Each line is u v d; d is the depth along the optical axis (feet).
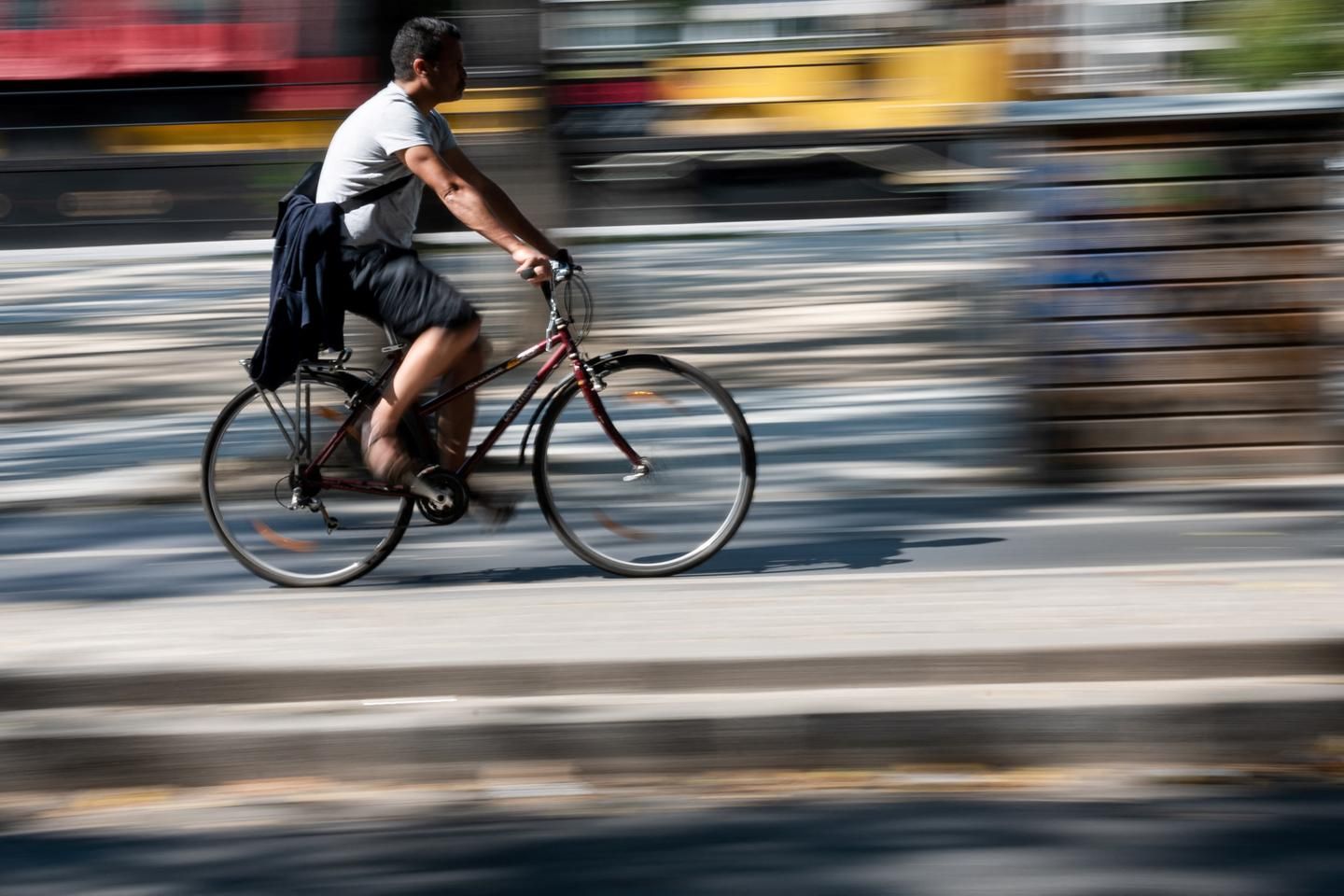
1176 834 14.15
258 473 20.70
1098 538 22.63
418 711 16.43
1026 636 17.20
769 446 30.04
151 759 16.07
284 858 14.12
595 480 20.63
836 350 39.52
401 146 19.02
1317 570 20.04
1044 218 25.54
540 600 19.67
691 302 46.50
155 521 25.38
